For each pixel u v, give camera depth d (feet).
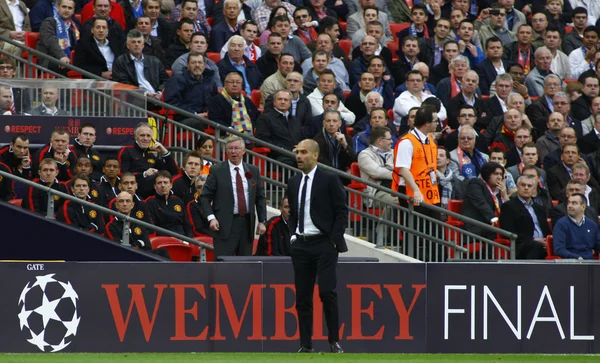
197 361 115.24
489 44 217.97
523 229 170.30
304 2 231.50
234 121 185.88
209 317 127.65
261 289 128.57
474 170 183.62
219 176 155.02
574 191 173.47
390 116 200.03
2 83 167.12
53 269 125.29
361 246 169.48
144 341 126.41
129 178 159.02
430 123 162.71
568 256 165.07
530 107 209.15
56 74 188.14
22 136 162.20
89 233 154.61
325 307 121.80
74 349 124.98
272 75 196.85
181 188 168.14
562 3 251.60
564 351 131.64
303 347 123.34
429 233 163.53
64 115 168.86
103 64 195.93
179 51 204.95
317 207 120.57
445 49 214.07
